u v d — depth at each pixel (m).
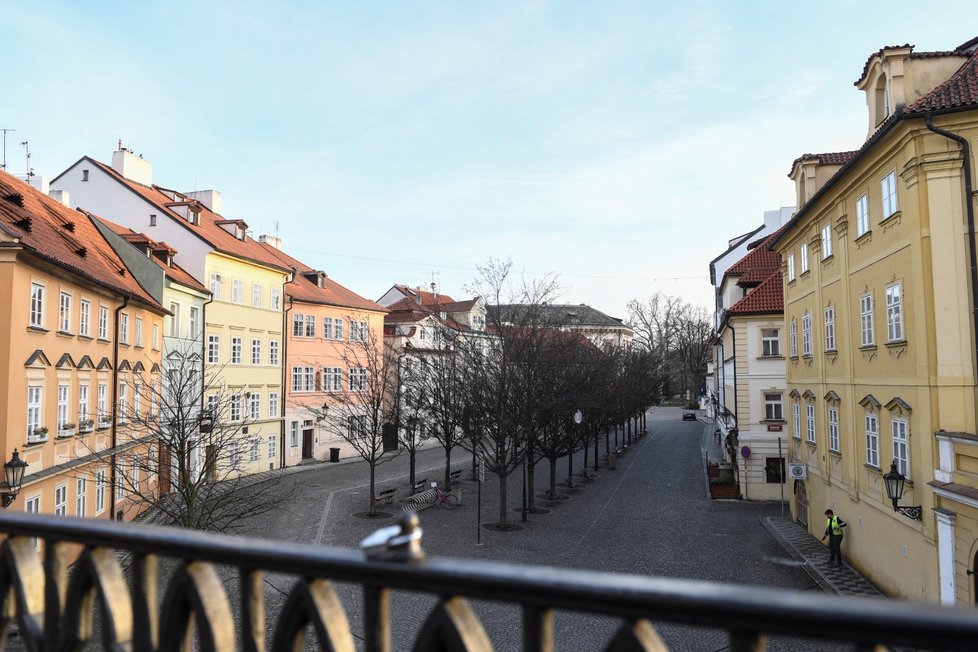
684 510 30.84
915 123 14.76
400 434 53.28
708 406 82.31
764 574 20.34
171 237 37.62
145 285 31.64
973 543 13.02
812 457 24.64
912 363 15.38
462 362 35.88
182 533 1.93
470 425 33.72
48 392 19.83
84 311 22.98
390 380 45.78
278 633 1.76
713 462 42.91
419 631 1.55
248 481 37.09
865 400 18.45
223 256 38.78
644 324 92.62
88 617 2.16
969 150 14.42
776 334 33.34
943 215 14.59
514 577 1.42
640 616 1.30
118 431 25.89
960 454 13.65
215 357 38.19
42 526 2.20
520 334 29.39
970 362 14.34
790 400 28.00
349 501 31.73
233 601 14.12
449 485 35.31
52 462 19.92
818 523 24.14
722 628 1.23
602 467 46.16
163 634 1.92
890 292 16.62
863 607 1.12
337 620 1.68
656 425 77.94
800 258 25.55
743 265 38.31
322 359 47.19
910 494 15.70
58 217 26.28
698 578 20.00
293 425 44.56
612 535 25.59
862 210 18.59
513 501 33.19
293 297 44.72
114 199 38.28
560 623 15.45
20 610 2.29
